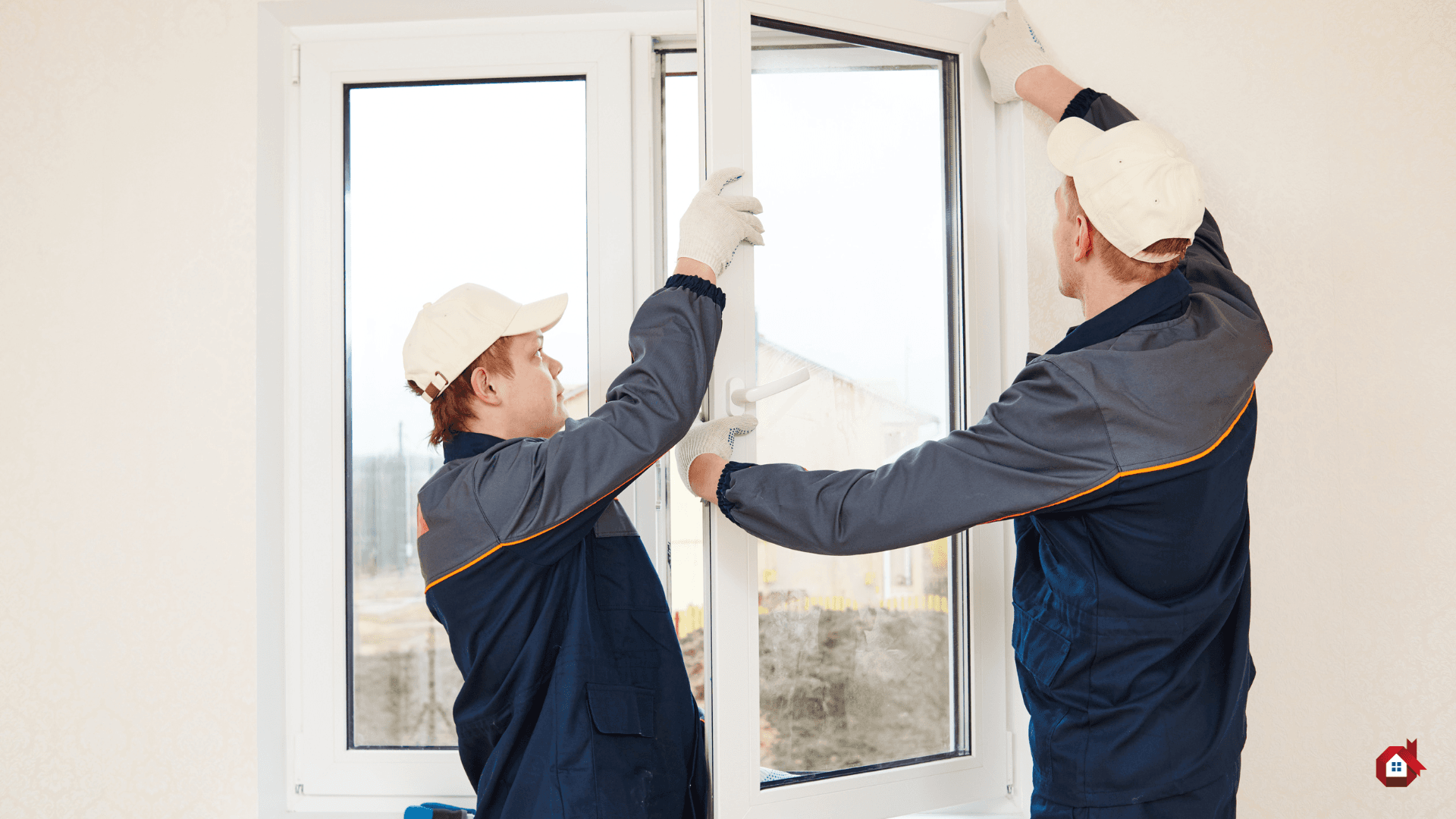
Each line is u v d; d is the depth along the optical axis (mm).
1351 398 1518
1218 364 951
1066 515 1023
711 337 1062
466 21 1608
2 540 1438
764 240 1312
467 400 1120
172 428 1459
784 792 1282
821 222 1377
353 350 1609
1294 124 1507
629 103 1594
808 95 1369
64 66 1477
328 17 1567
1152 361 934
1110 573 999
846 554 1018
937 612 1465
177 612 1449
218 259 1474
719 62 1252
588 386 1597
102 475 1450
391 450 1603
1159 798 980
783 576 1348
